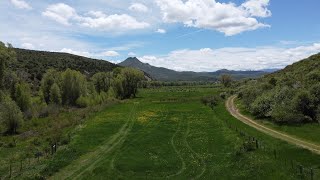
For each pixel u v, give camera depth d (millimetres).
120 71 159125
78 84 110500
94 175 40469
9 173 40438
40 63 181375
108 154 49906
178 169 43219
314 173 37281
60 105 102062
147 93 176250
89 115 87500
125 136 62156
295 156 43781
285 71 116000
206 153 49656
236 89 149250
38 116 83250
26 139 59844
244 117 79062
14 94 82938
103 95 123375
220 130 65562
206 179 39125
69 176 40281
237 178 38562
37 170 41344
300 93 64875
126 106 109938
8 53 86000
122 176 40406
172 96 149125
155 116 86938
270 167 40156
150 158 47812
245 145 49656
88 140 58406
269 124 67000
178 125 73875
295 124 62375
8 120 65938
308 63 109188
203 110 96625
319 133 54062
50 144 55000
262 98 77875
